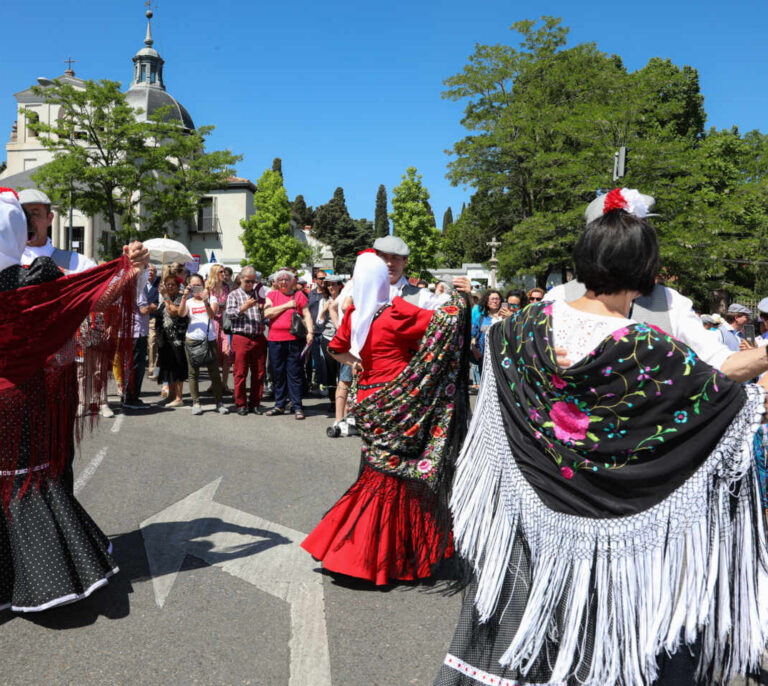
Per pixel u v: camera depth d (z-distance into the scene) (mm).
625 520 1889
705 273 23297
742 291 25781
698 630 1916
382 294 3471
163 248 11953
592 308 1965
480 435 2191
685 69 35281
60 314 3008
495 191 30797
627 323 1878
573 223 23938
